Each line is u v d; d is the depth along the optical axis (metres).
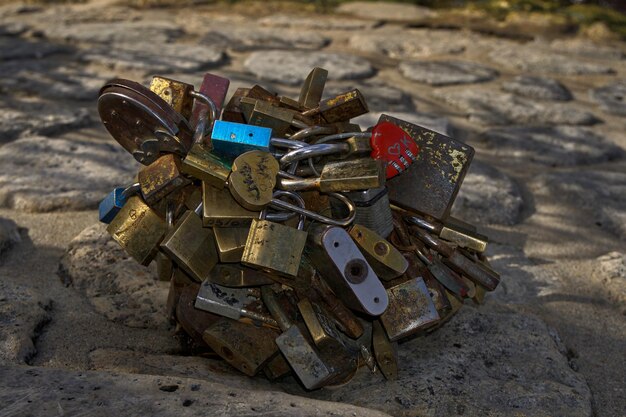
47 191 3.26
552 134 4.33
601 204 3.47
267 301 1.93
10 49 5.57
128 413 1.56
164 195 1.95
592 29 6.73
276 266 1.80
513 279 2.81
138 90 1.93
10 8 7.19
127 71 5.09
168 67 5.14
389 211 2.04
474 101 4.80
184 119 2.00
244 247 1.88
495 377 2.08
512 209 3.38
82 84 4.77
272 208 1.93
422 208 2.11
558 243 3.15
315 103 2.25
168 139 1.95
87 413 1.55
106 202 2.11
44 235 2.93
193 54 5.52
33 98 4.54
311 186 1.90
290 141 1.97
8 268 2.65
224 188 1.92
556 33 6.62
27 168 3.50
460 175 2.12
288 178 1.94
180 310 2.02
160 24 6.55
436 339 2.25
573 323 2.56
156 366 2.00
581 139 4.28
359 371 2.06
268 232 1.82
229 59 5.54
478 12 7.23
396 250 1.94
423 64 5.58
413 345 2.21
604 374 2.29
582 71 5.57
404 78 5.28
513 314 2.45
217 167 1.88
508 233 3.22
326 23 6.81
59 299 2.43
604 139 4.31
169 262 2.17
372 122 4.27
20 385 1.66
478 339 2.26
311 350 1.85
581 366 2.33
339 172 1.89
